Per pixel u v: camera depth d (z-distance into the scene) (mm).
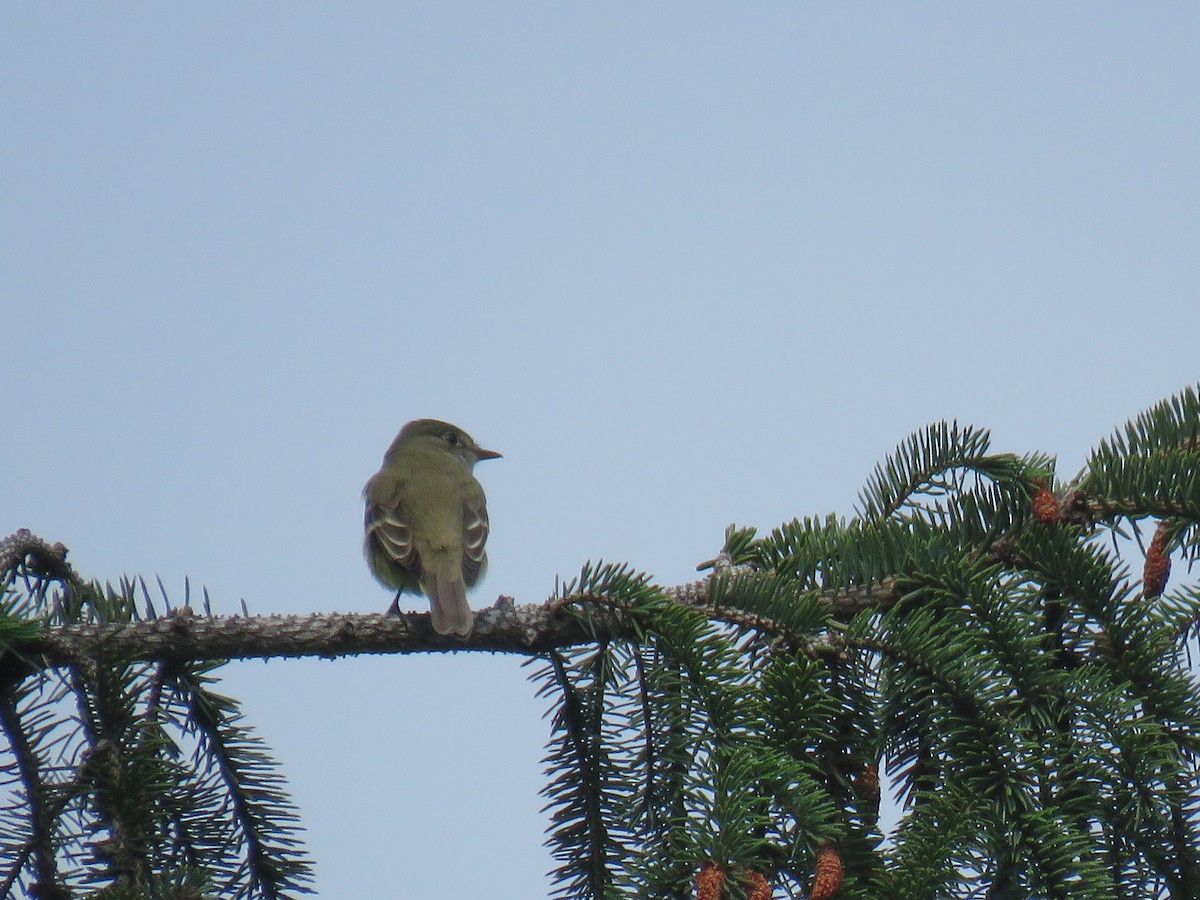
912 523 9945
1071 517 9688
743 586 9242
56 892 7906
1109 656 8875
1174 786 7992
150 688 9062
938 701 8375
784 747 8172
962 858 7516
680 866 7676
